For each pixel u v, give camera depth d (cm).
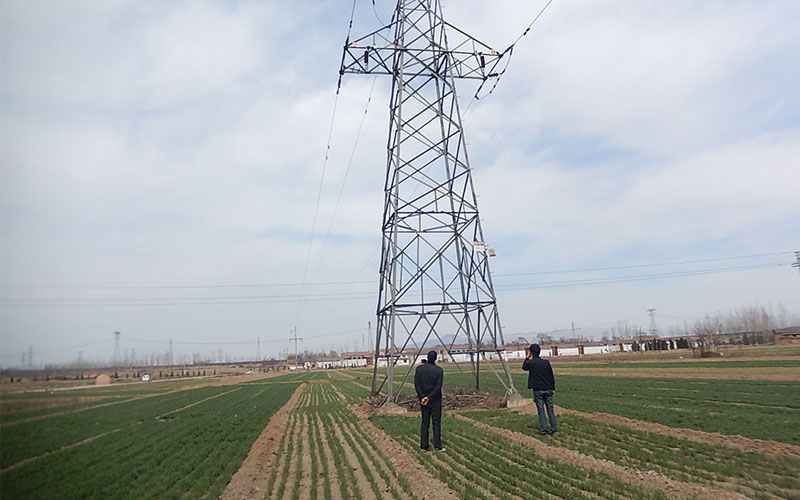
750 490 999
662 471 1157
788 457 1240
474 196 2647
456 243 2666
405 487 1101
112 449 1734
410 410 2541
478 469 1230
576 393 2986
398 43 2750
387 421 2169
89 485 1223
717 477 1084
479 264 2612
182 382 8719
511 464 1266
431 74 2778
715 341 9662
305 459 1509
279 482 1248
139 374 12262
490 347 3247
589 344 13800
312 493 1086
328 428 2125
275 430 2200
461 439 1641
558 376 4628
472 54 2812
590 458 1298
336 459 1448
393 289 2544
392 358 2527
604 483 1064
